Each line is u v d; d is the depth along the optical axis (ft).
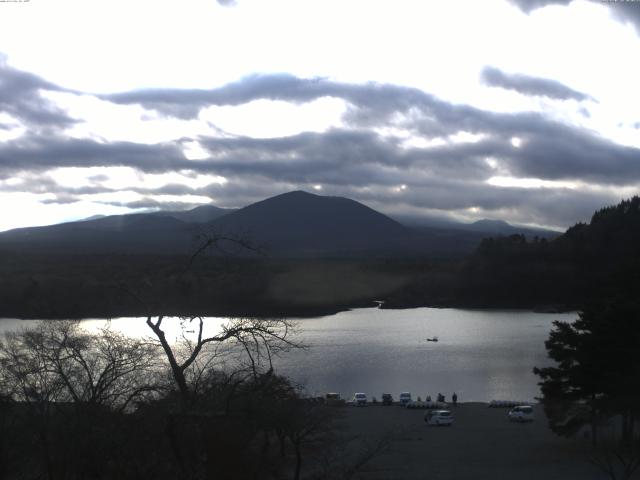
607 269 634.43
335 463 120.06
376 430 187.83
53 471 82.23
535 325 567.59
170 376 87.45
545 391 168.35
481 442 174.60
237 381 81.87
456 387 312.09
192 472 75.00
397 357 386.73
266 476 85.05
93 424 80.48
